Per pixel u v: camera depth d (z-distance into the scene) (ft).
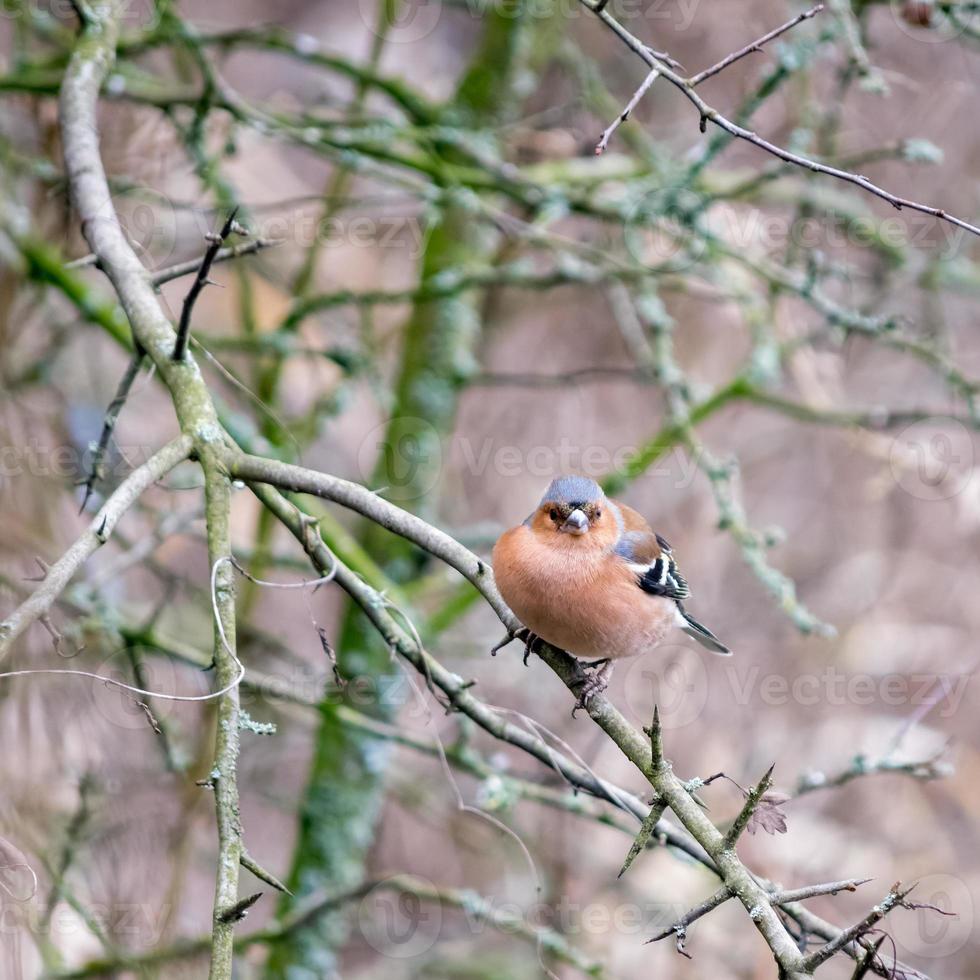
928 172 44.91
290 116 38.37
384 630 22.29
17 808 28.63
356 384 43.37
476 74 44.16
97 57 27.99
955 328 49.93
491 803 27.55
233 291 47.67
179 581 34.94
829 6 32.78
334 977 39.60
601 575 23.75
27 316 33.68
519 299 49.83
